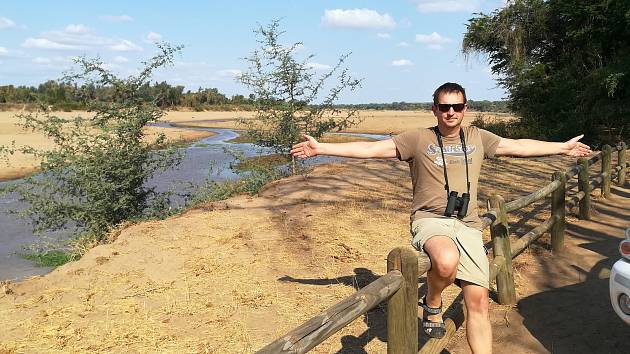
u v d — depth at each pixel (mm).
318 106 12172
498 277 5070
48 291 5504
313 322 2314
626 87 21172
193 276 5832
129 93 9758
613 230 7609
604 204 9305
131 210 9750
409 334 3012
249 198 9641
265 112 12133
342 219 8008
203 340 4398
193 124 68375
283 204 9016
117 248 6703
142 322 4758
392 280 2863
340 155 3566
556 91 23047
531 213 8383
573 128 21859
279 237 7113
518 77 24141
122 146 9664
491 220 4656
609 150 9820
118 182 9469
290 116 11992
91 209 9016
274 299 5180
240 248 6680
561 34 24531
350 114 12516
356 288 5422
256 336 4453
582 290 5402
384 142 3619
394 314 2996
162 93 9992
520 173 12938
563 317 4824
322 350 4234
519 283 5594
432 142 3537
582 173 8141
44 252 9359
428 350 3496
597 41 22594
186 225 7664
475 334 3379
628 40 22312
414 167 3605
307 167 13664
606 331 4539
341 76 12078
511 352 4262
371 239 7059
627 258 3934
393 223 7852
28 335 4535
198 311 4961
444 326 3748
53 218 9125
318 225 7656
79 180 9000
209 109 126375
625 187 10883
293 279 5695
